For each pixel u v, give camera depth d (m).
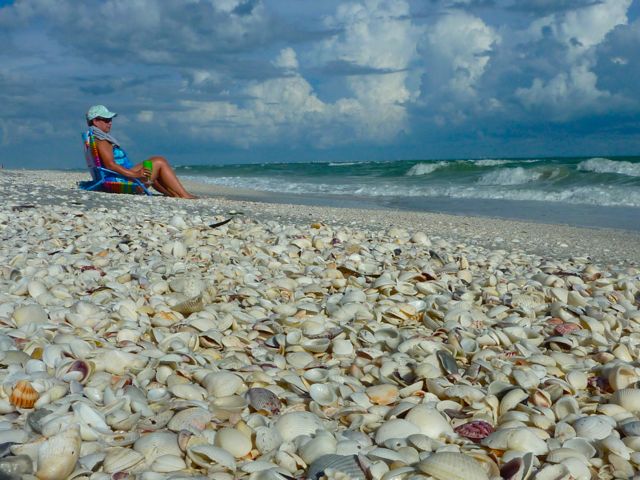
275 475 1.02
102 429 1.16
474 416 1.30
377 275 2.63
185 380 1.41
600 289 2.63
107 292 2.08
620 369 1.52
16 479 0.96
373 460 1.09
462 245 3.84
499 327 1.97
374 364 1.63
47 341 1.58
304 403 1.37
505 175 10.45
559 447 1.17
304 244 3.32
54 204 4.66
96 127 5.95
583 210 6.93
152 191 6.59
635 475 1.08
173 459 1.07
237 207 5.66
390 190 9.86
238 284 2.42
